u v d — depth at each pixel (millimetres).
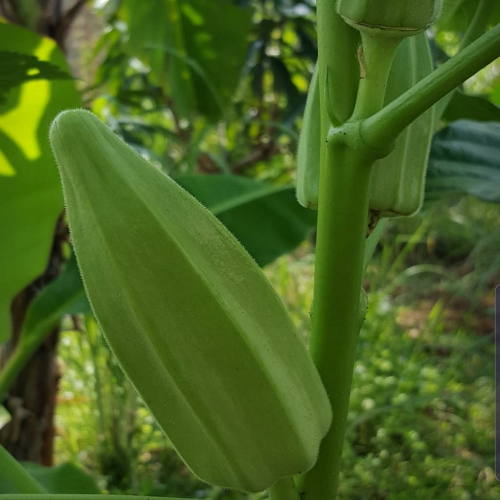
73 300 423
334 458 246
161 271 213
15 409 640
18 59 321
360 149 222
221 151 1112
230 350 216
